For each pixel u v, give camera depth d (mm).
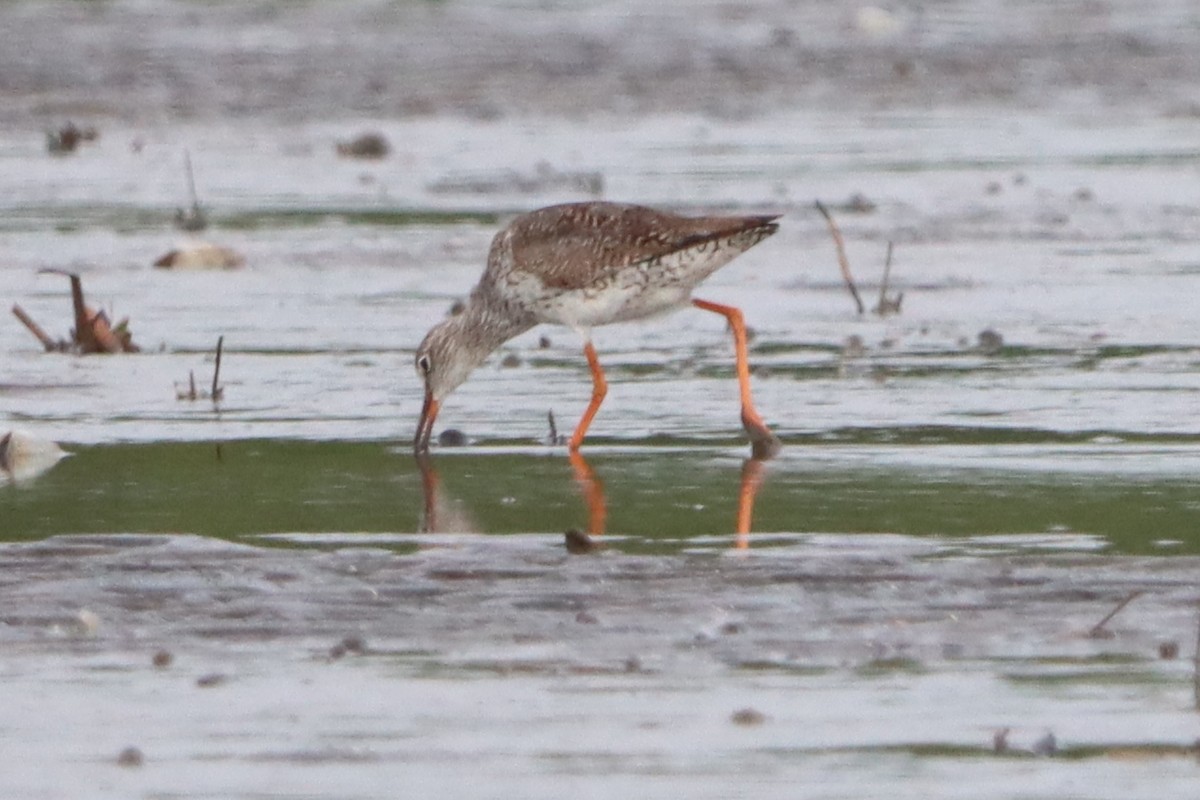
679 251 14570
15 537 11273
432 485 12742
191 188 24297
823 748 8195
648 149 29781
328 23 41406
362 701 8703
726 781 7879
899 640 9414
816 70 37188
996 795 7758
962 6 45094
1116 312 18859
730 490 12422
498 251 14992
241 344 17766
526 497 12352
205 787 7848
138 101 33406
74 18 41281
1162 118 32625
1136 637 9398
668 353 17484
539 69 36875
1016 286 20312
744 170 27906
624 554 10781
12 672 9078
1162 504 11812
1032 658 9180
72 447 13922
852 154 29375
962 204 25281
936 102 34344
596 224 14797
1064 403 14984
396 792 7789
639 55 38375
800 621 9641
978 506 11844
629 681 8930
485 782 7879
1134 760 8062
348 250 22547
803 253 22422
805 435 14086
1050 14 43750
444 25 41406
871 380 16000
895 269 21406
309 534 11375
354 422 14812
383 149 29203
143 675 9039
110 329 17406
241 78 35469
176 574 10398
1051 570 10336
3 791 7820
